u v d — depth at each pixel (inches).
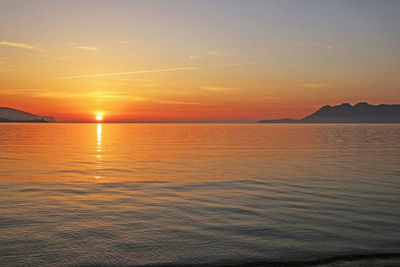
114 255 281.6
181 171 811.4
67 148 1627.7
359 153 1336.1
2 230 339.0
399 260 273.6
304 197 510.6
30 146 1753.2
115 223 368.5
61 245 301.0
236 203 469.1
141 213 412.2
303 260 274.5
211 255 283.7
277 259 276.7
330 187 596.1
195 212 418.6
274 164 960.9
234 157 1177.4
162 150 1519.4
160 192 550.3
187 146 1814.7
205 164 962.7
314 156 1211.2
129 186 605.9
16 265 259.1
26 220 374.9
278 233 338.3
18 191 544.4
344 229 351.3
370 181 661.3
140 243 308.8
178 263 268.5
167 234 333.7
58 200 479.5
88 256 278.7
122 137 3129.9
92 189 572.4
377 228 354.6
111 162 1008.2
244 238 323.6
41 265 260.4
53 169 831.1
